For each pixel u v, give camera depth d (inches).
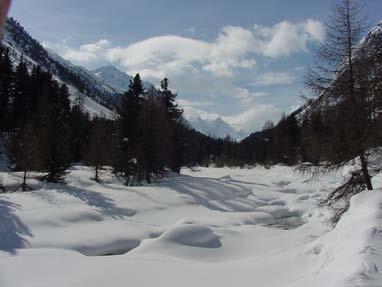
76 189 1097.4
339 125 563.8
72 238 687.1
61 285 408.2
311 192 1517.0
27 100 2215.8
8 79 2171.5
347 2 570.3
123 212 933.8
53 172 1266.0
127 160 1547.7
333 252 360.2
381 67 528.1
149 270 467.2
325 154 577.0
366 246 283.0
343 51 564.1
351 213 433.4
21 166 1210.6
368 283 219.1
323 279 289.1
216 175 2512.3
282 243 692.1
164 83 1975.9
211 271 459.2
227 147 4670.3
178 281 421.4
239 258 632.4
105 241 709.3
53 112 1357.0
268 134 3954.2
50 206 830.5
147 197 1126.4
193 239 668.1
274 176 2224.4
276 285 365.1
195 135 3353.8
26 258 514.3
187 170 3038.9
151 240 672.4
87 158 1668.3
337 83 563.5
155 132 1624.0
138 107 1656.0
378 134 530.0
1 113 2066.9
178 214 1019.3
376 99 533.6
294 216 1177.4
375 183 772.0
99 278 432.8
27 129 1299.2
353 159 577.0
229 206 1225.4
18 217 707.4
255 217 1082.1
